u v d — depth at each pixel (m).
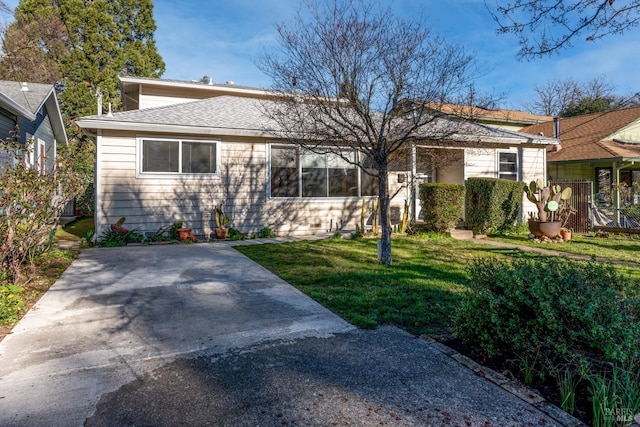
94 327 3.93
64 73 24.66
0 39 19.86
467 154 12.07
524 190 10.84
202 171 10.13
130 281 5.75
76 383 2.81
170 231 9.68
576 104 29.38
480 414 2.42
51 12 24.41
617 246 9.21
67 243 9.44
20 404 2.53
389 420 2.35
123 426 2.29
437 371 2.98
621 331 2.52
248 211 10.61
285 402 2.54
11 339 3.62
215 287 5.45
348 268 6.50
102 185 9.19
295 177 11.11
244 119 10.95
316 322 4.07
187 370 3.00
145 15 28.86
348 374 2.93
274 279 5.89
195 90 14.84
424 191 10.72
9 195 5.38
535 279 2.96
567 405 2.50
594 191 15.99
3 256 5.22
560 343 2.72
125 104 16.53
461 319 3.42
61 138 16.73
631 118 16.61
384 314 4.26
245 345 3.48
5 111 10.44
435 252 8.09
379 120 7.75
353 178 11.73
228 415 2.40
